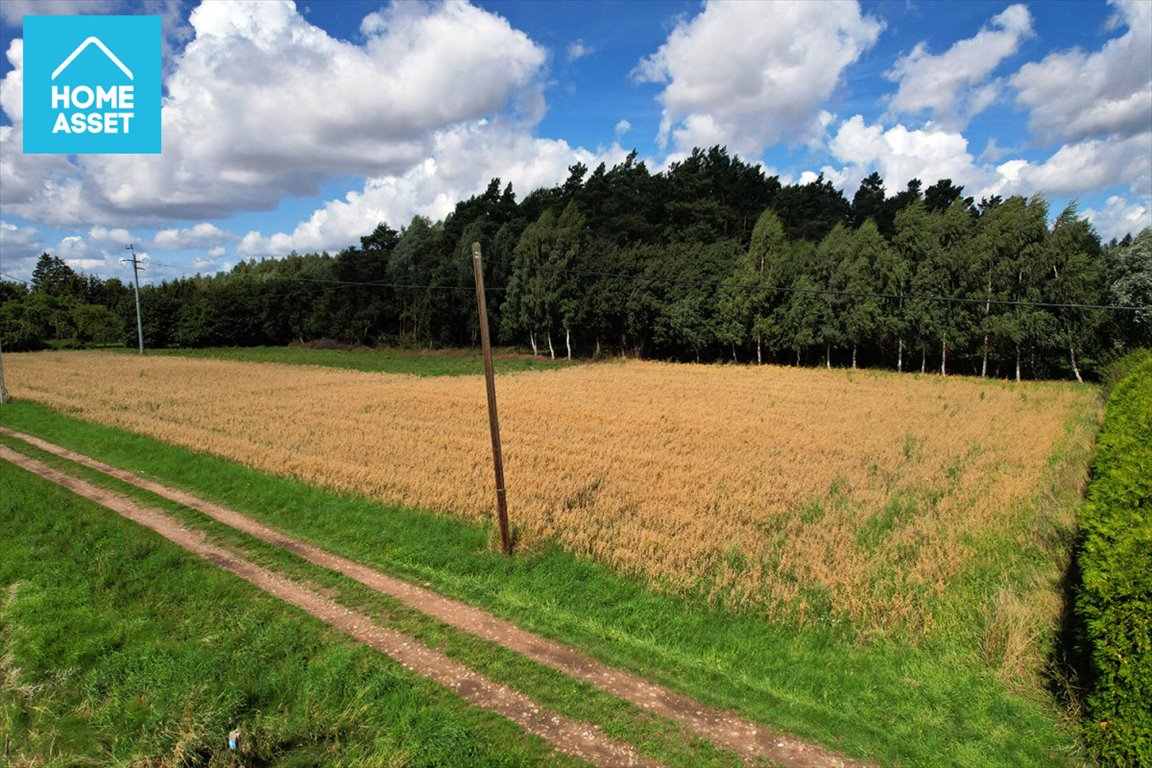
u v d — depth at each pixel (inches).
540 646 400.5
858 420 1187.3
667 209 3408.0
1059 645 378.6
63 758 301.6
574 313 2630.4
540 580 495.2
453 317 3161.9
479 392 1596.9
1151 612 268.5
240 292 3759.8
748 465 833.5
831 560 526.0
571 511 636.1
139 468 842.8
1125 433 578.9
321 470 786.8
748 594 460.4
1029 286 1851.6
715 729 320.8
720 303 2411.4
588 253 2679.6
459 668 374.3
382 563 531.2
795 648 400.2
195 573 505.7
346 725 322.3
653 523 611.8
